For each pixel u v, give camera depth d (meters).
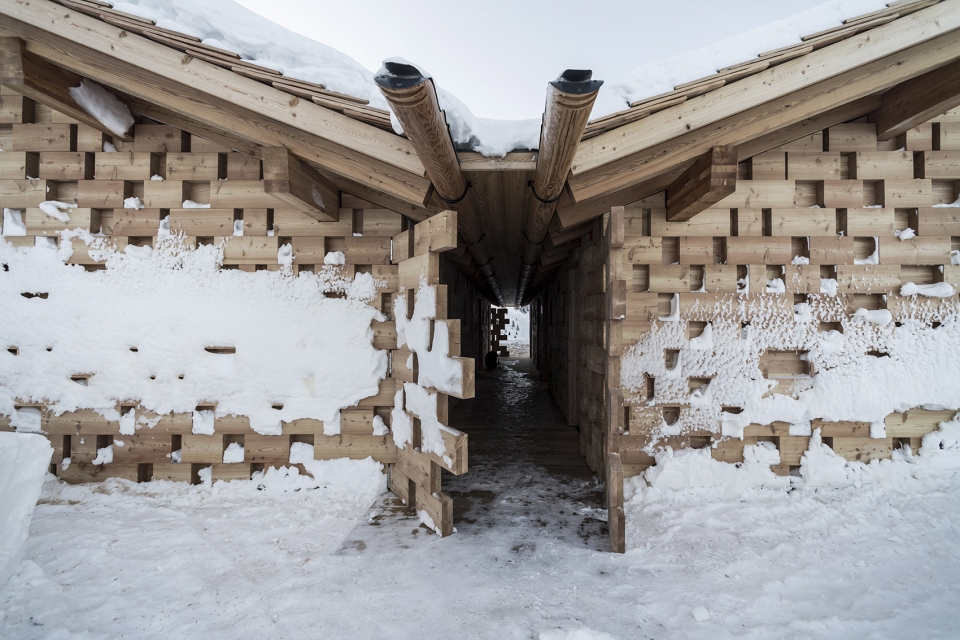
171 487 3.59
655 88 2.71
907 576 2.37
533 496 3.57
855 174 3.57
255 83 2.77
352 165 3.01
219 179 3.64
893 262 3.56
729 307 3.59
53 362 3.61
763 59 2.65
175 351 3.61
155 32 2.64
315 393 3.61
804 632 1.97
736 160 2.91
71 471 3.64
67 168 3.60
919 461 3.54
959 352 3.50
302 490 3.59
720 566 2.50
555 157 2.47
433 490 2.99
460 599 2.22
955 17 2.64
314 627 2.03
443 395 2.92
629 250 3.62
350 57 2.85
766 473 3.51
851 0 2.66
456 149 2.86
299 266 3.70
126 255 3.61
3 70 2.73
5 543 2.32
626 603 2.18
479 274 8.47
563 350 6.66
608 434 2.77
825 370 3.55
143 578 2.39
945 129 3.55
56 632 1.97
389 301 3.73
